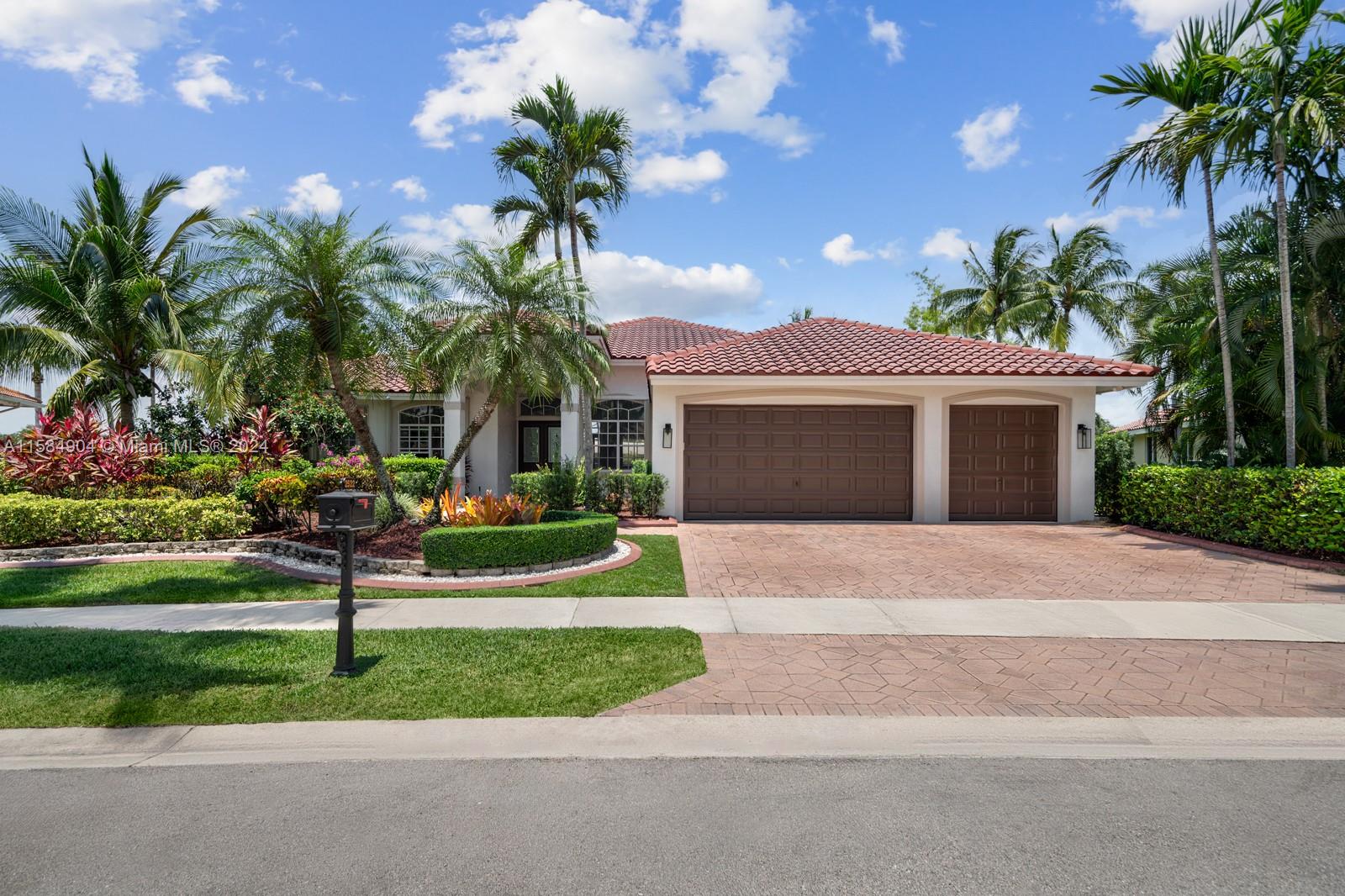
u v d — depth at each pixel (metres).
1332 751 4.43
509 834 3.45
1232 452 12.51
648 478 15.01
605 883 3.04
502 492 19.50
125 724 4.70
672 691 5.33
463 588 8.66
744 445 15.59
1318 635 6.80
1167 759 4.32
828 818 3.61
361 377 12.52
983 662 6.02
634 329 23.91
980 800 3.80
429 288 11.37
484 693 5.22
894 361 15.02
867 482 15.52
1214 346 13.31
